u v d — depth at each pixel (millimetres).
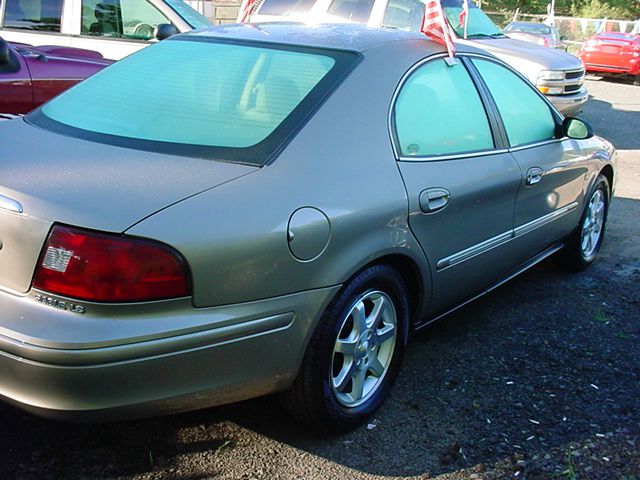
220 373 2449
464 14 9367
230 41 3410
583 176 4688
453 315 4230
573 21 29359
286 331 2562
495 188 3621
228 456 2789
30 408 2281
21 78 5152
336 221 2668
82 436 2855
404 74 3275
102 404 2271
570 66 9273
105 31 7684
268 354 2543
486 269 3773
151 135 2812
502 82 4062
